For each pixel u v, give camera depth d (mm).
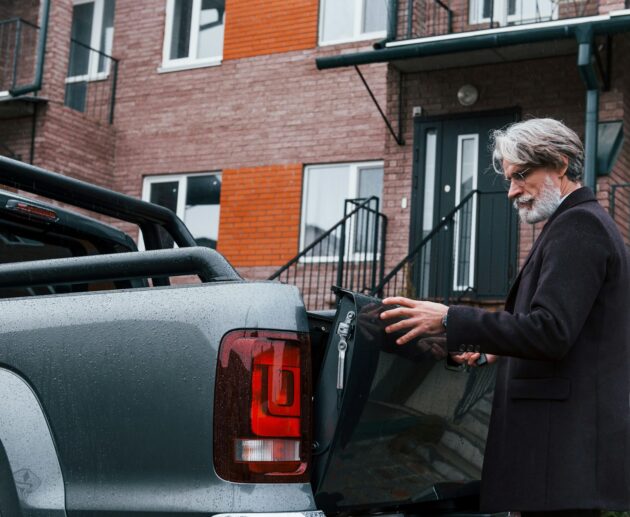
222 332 2297
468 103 11289
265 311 2312
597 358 2697
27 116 13625
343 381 2445
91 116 14102
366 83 11703
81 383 2426
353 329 2484
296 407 2324
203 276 2451
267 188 13164
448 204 11344
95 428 2391
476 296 10742
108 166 14344
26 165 2939
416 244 11391
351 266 11906
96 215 12023
